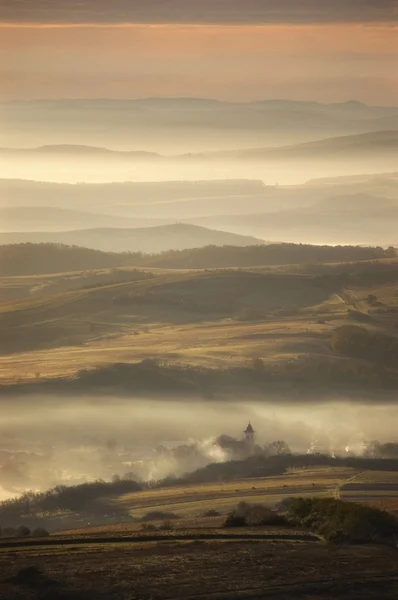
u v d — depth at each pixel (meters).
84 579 114.31
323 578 117.06
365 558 125.81
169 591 111.12
